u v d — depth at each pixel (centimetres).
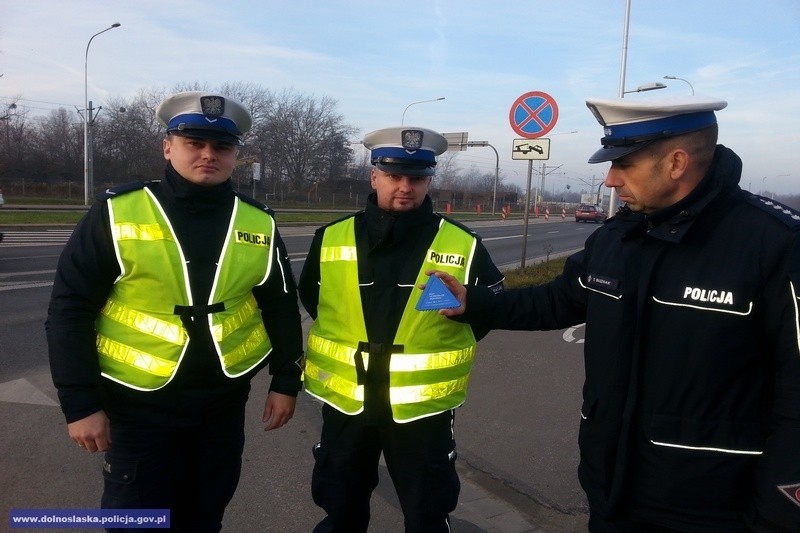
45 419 391
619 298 172
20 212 2325
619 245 179
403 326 227
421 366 225
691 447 154
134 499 206
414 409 222
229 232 217
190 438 218
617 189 174
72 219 2052
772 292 145
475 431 388
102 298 205
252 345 226
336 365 234
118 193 207
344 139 5769
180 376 205
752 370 153
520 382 482
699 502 156
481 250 247
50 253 1209
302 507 298
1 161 4228
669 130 159
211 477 225
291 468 337
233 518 287
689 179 161
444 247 235
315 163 5666
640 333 163
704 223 158
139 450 206
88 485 309
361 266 235
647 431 162
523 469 341
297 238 1819
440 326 229
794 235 144
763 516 142
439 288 213
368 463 240
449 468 233
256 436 377
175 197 210
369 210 239
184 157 210
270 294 236
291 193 5178
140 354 203
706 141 160
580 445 185
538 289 220
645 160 163
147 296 204
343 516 240
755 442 151
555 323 213
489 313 219
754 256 148
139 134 4769
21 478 314
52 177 4384
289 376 237
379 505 304
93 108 3419
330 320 239
